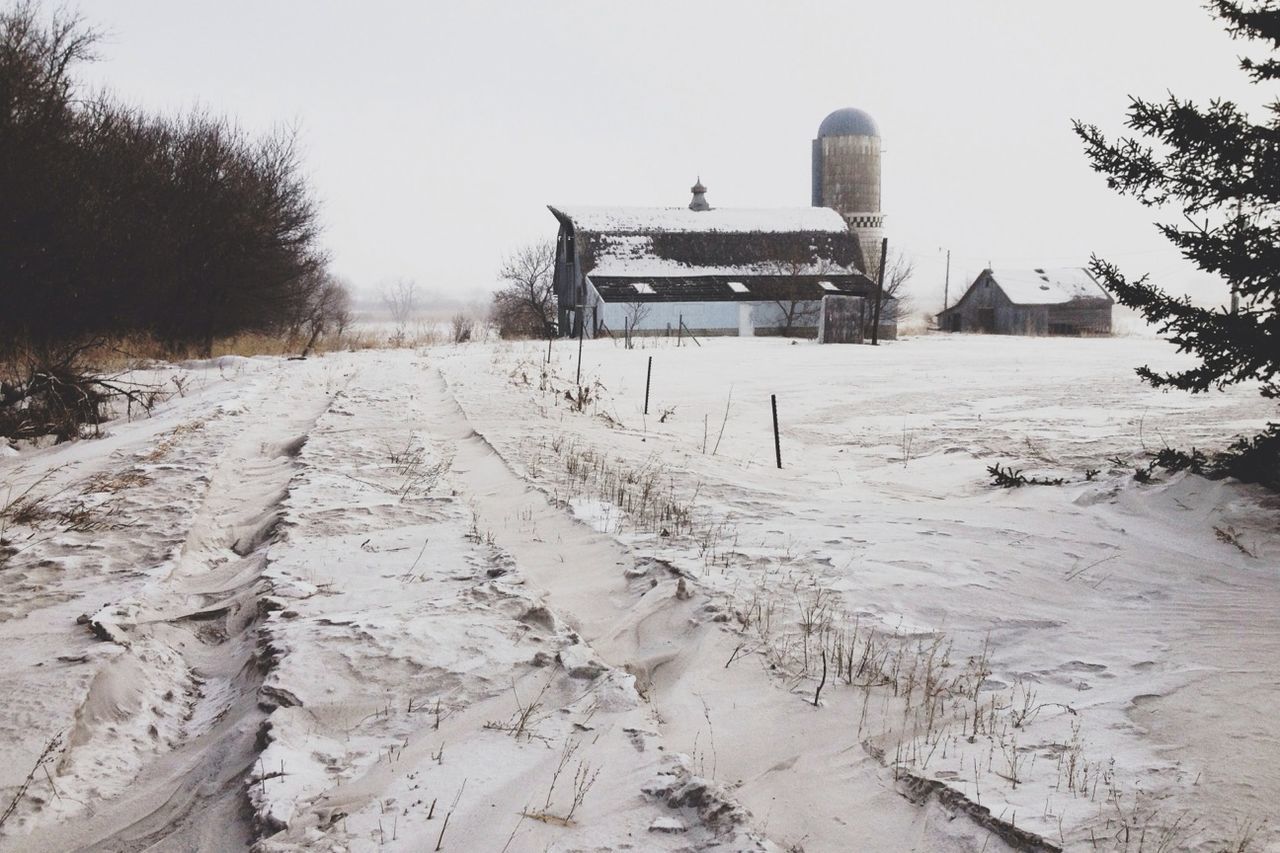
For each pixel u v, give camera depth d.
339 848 3.76
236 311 39.25
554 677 5.41
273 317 46.56
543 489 10.57
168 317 33.44
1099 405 20.69
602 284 58.09
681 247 61.25
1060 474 12.83
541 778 4.32
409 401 18.69
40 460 13.08
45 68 25.52
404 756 4.55
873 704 5.29
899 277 85.19
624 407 20.92
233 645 6.15
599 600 7.07
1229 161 9.73
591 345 44.03
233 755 4.61
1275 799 4.18
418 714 4.94
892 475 13.73
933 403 21.88
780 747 4.86
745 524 9.23
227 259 34.59
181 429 14.38
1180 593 7.38
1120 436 16.14
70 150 25.84
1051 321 72.25
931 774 4.44
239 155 36.91
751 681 5.55
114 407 19.02
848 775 4.55
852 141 84.38
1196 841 3.84
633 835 3.88
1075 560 8.19
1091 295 72.81
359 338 50.31
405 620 6.05
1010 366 32.03
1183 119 9.78
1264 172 9.59
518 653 5.66
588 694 5.18
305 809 4.06
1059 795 4.23
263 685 5.10
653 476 11.73
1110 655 6.05
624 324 56.81
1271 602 7.14
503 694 5.18
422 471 11.28
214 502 9.88
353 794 4.21
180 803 4.34
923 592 7.12
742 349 41.41
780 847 3.95
